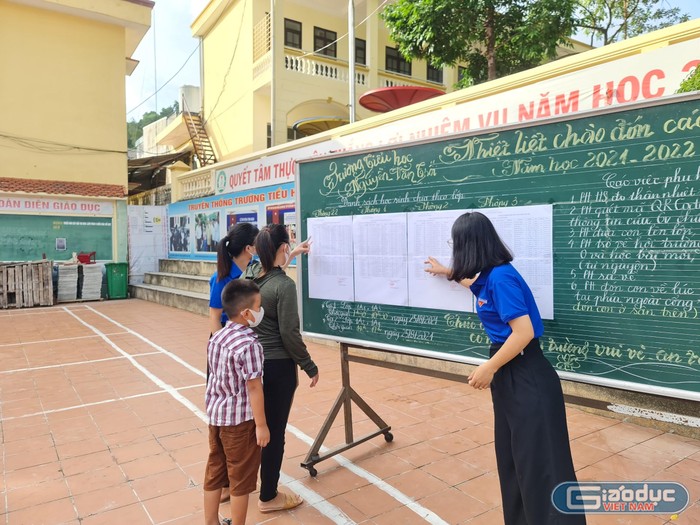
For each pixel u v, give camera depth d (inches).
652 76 165.3
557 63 190.9
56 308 481.1
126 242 581.0
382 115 273.6
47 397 205.3
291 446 155.3
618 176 94.1
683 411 160.2
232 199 462.3
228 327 103.5
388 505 119.7
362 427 169.2
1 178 504.1
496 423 93.8
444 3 379.6
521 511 91.6
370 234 136.9
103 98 561.3
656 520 111.5
